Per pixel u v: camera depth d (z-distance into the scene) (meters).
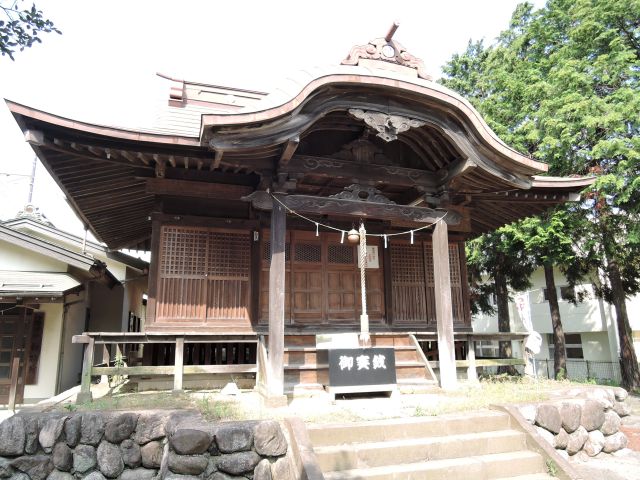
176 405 6.01
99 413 5.21
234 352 10.38
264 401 6.71
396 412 6.25
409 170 8.61
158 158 7.26
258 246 9.45
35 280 11.70
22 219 15.81
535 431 5.82
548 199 9.84
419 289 10.76
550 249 14.42
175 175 8.76
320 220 10.30
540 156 13.97
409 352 8.68
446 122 7.82
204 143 6.61
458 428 5.80
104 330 16.05
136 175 8.43
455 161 8.30
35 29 5.06
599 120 12.31
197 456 4.52
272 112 6.45
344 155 8.16
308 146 8.55
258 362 7.99
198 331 8.70
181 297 8.75
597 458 6.62
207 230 9.16
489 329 26.80
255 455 4.64
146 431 5.12
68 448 5.06
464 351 11.75
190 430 4.57
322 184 9.50
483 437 5.62
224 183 9.04
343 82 6.98
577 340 21.97
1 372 11.58
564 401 6.68
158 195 8.84
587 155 13.39
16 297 10.90
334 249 10.30
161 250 8.80
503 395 7.21
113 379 9.58
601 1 13.83
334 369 7.03
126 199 9.70
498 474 5.27
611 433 6.99
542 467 5.46
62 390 12.52
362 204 8.08
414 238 10.98
